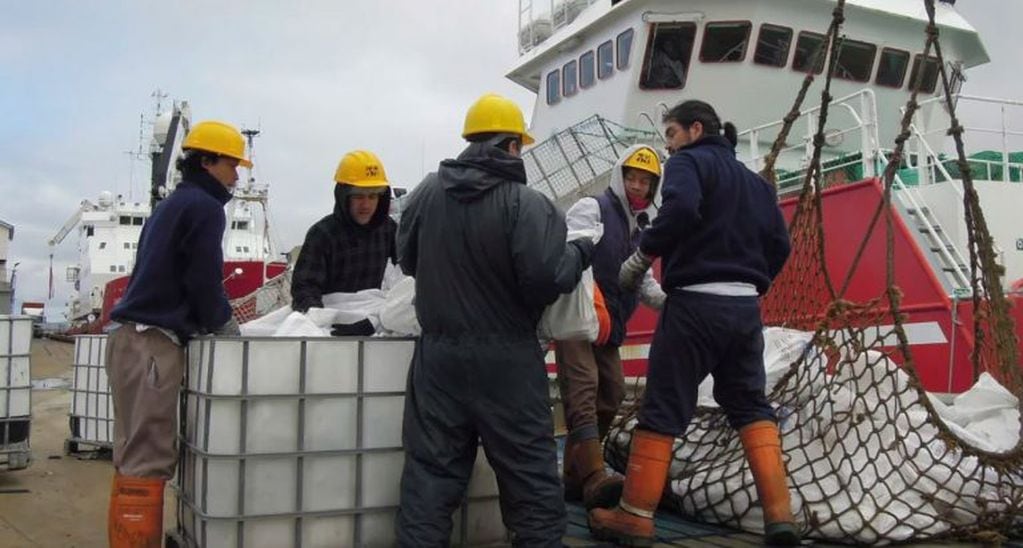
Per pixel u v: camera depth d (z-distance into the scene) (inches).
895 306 152.6
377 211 171.3
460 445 123.1
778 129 393.1
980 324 197.2
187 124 386.0
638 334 331.6
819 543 142.9
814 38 394.3
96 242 1379.2
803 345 175.3
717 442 168.2
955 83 427.8
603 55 430.9
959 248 252.7
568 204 353.1
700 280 138.2
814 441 157.2
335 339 127.0
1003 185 264.8
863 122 267.0
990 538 141.3
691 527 154.4
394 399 130.8
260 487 121.9
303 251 166.2
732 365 142.0
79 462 284.4
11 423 246.8
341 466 127.0
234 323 143.0
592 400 165.9
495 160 120.3
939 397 215.8
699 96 394.6
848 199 253.1
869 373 158.1
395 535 126.3
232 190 143.9
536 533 119.9
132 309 131.7
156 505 131.3
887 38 405.1
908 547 139.2
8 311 430.3
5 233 944.9
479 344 119.3
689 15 389.4
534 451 120.9
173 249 133.4
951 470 148.6
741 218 139.3
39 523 196.1
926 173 272.5
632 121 406.9
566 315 130.7
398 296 136.9
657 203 178.7
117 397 134.5
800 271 210.8
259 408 122.1
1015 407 169.5
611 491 150.4
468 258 119.8
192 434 131.6
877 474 147.3
